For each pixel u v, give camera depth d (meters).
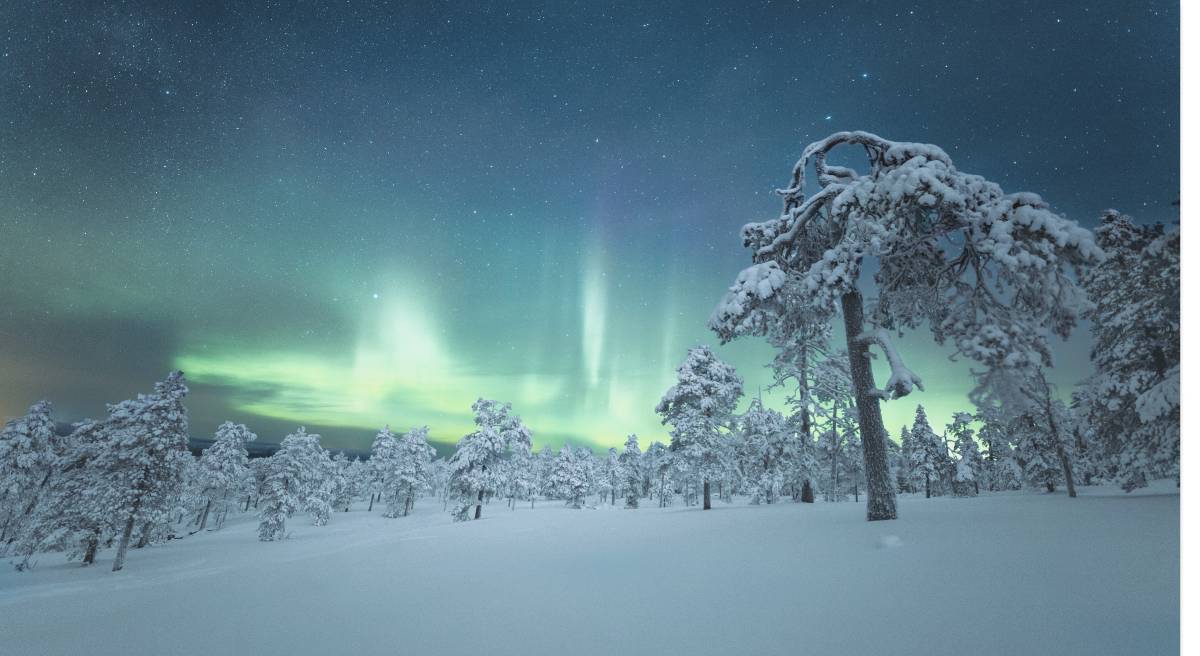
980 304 9.98
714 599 5.84
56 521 33.44
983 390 8.48
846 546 8.62
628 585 6.91
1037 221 8.97
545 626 5.21
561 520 21.80
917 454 57.97
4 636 6.50
